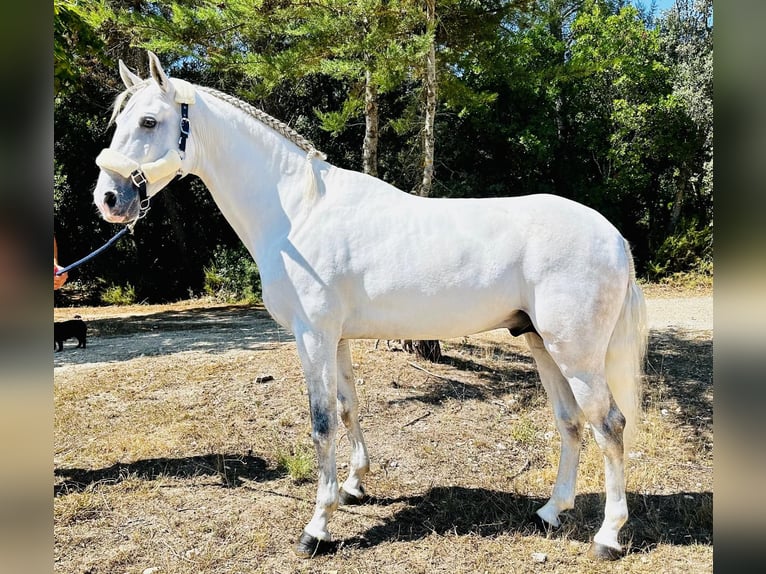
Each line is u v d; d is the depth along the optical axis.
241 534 2.77
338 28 5.05
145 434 4.03
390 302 2.60
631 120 14.79
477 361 5.91
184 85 2.66
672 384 5.35
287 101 15.02
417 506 3.07
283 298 2.67
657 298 12.11
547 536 2.74
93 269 15.23
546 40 14.55
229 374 5.42
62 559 2.55
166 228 16.02
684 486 3.29
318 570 2.49
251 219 2.82
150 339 8.31
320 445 2.63
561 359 2.53
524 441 3.95
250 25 5.23
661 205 17.12
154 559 2.57
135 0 10.88
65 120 14.33
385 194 2.76
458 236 2.60
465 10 5.73
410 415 4.35
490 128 15.15
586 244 2.50
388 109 13.69
